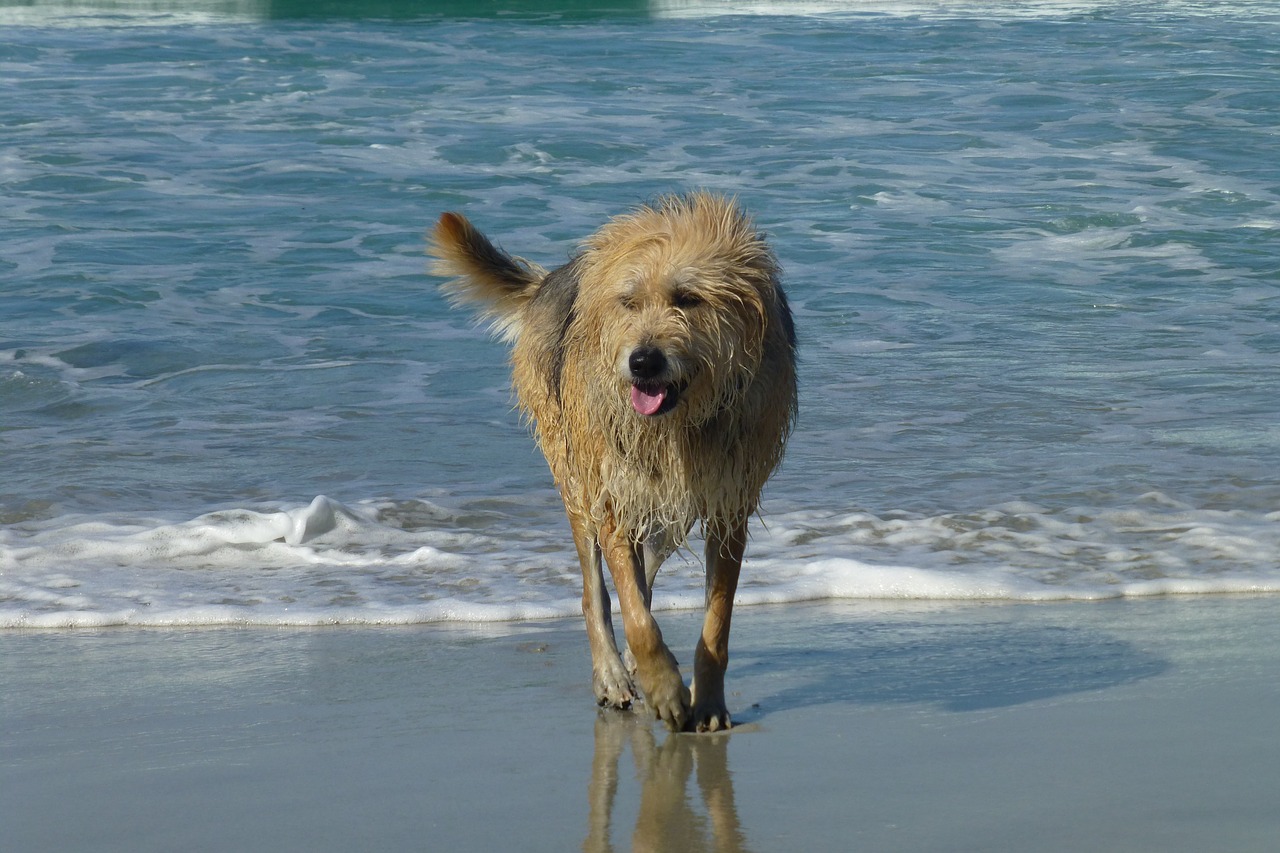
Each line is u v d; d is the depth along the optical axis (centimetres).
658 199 728
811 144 2678
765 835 521
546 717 682
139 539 1011
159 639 827
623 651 808
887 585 914
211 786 583
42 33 3753
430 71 3341
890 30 3997
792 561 962
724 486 687
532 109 2945
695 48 3678
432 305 1783
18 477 1168
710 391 659
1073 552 972
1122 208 2269
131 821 545
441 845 519
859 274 1912
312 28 3969
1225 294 1825
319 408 1388
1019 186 2414
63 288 1805
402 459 1234
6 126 2716
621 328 653
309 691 724
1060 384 1449
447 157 2569
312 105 2977
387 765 609
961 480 1154
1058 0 4634
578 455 711
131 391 1436
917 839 512
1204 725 637
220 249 2012
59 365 1514
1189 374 1479
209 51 3544
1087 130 2817
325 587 927
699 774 594
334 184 2383
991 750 613
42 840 527
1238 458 1198
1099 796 550
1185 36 3859
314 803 563
